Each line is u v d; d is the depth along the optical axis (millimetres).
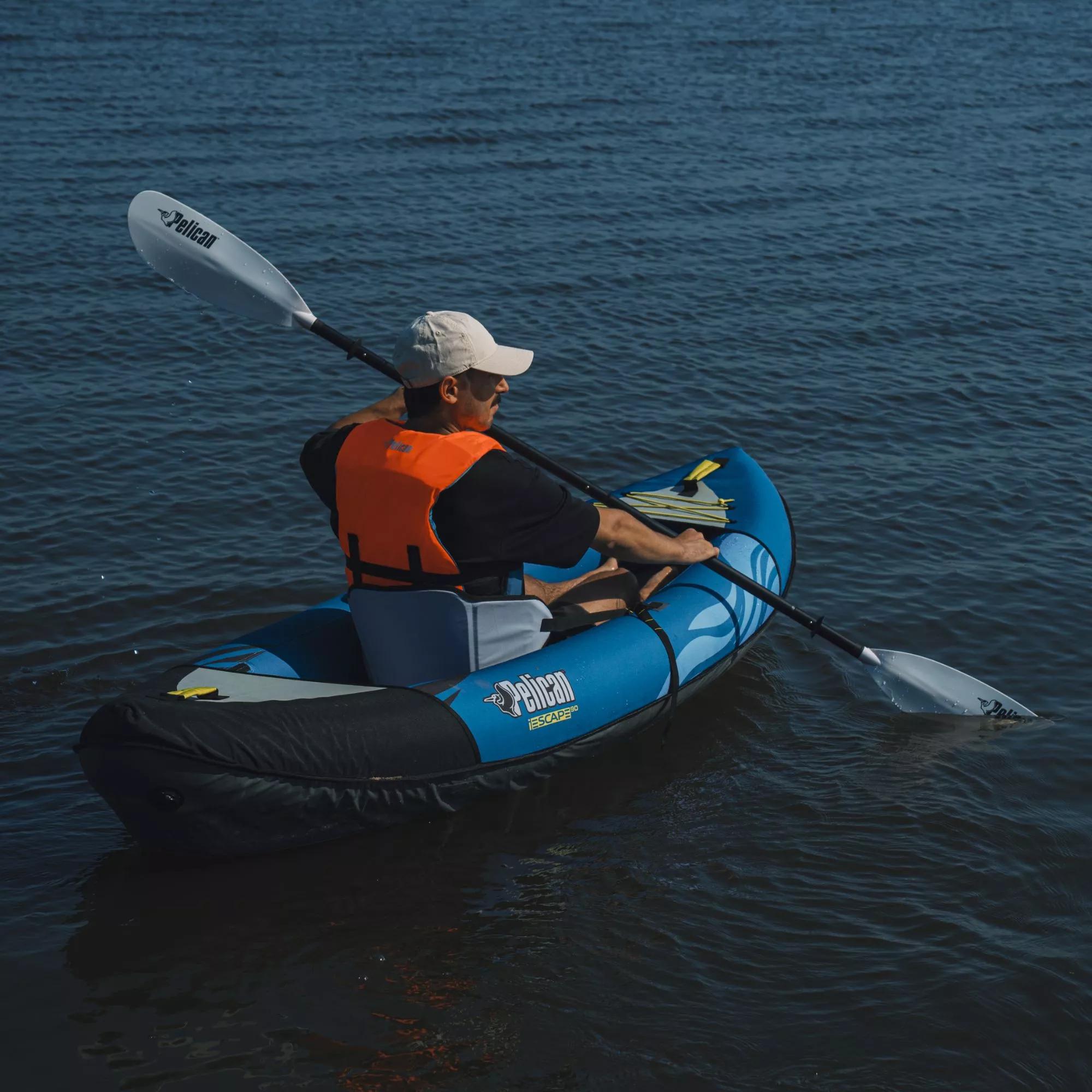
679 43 20078
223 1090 2543
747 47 20047
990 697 4066
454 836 3445
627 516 3596
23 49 16750
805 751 3922
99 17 19688
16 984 2826
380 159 12148
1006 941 3020
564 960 2959
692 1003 2814
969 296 8883
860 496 5785
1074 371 7496
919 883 3248
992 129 14820
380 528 3287
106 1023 2725
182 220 3930
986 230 10617
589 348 7734
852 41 21031
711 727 4043
